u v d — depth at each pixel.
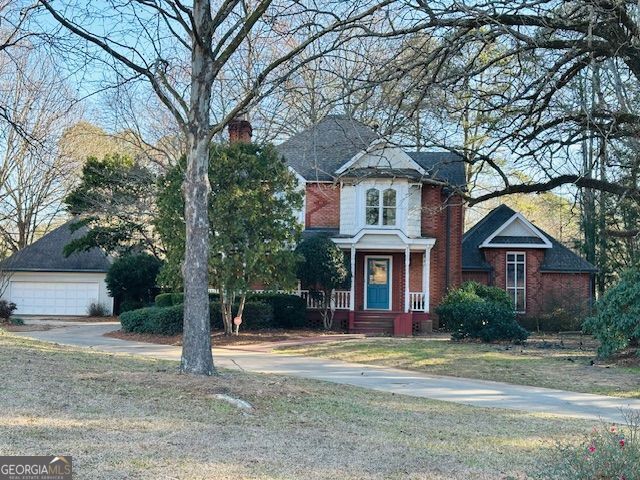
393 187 28.56
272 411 9.68
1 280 32.88
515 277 32.47
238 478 6.34
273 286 23.64
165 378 10.84
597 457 6.47
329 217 29.78
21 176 42.50
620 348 18.22
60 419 8.02
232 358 18.98
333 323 28.03
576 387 15.27
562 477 6.49
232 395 10.19
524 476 7.12
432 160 31.27
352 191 28.69
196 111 11.57
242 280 23.11
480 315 22.97
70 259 39.25
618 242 36.28
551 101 16.80
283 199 24.06
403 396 13.08
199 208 11.62
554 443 8.88
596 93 17.59
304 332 26.19
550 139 17.12
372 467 7.18
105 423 8.04
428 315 28.09
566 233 47.56
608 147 18.61
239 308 24.53
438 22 12.73
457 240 30.17
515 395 14.12
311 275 26.34
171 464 6.62
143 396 9.66
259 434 8.26
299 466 6.97
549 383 15.80
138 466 6.46
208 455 7.08
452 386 15.16
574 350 21.19
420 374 17.12
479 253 32.81
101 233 37.00
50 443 6.97
